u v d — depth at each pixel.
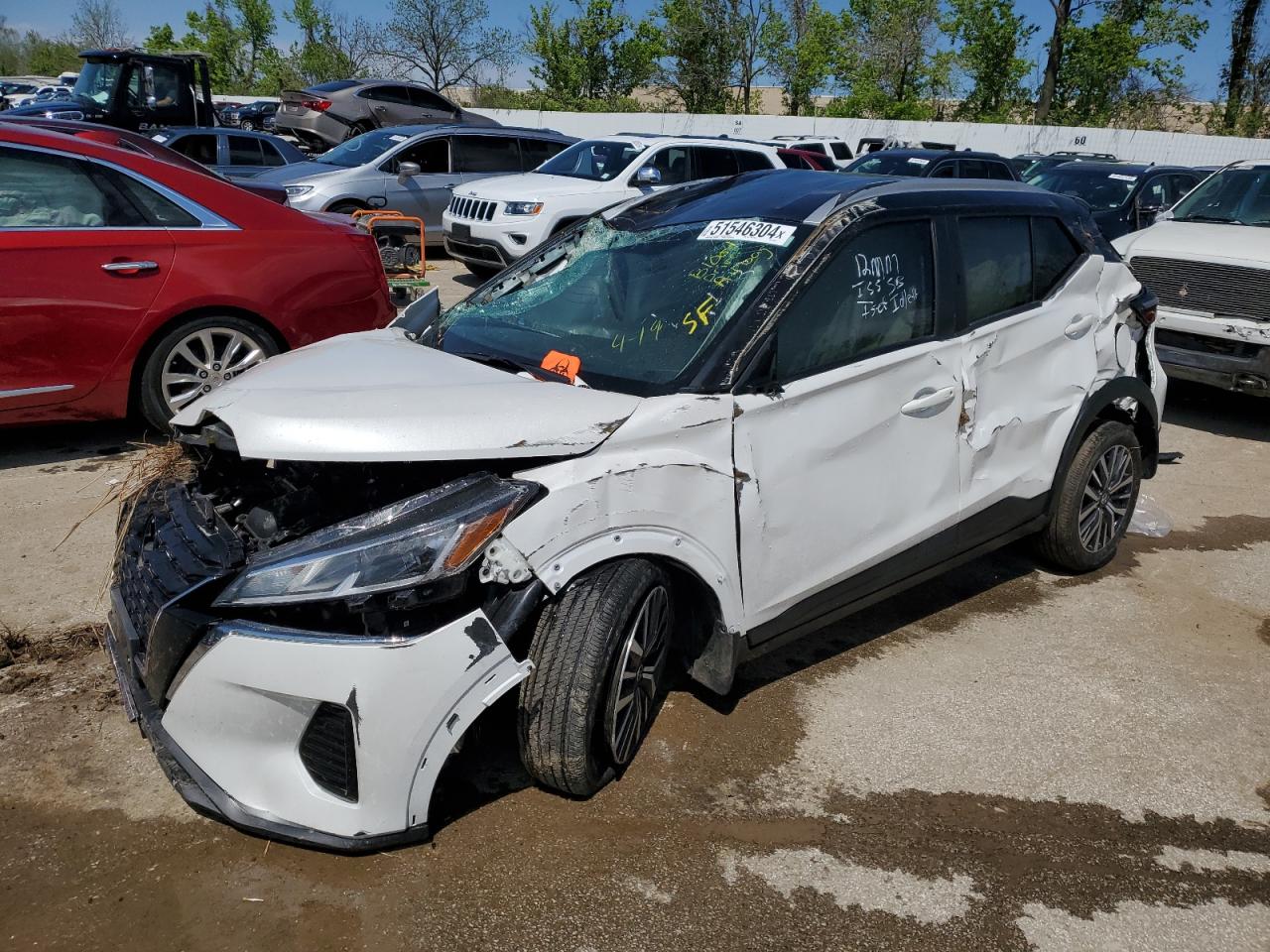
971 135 31.38
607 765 2.91
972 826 2.95
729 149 12.30
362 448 2.63
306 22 46.47
